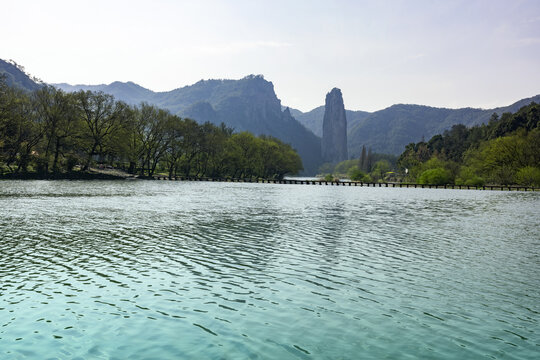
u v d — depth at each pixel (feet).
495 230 110.22
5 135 285.84
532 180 390.63
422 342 39.14
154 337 38.86
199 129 446.60
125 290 51.80
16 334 38.65
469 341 39.60
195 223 110.32
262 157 536.01
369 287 55.83
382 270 64.95
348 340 39.22
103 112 336.90
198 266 64.44
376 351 37.11
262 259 70.33
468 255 77.00
